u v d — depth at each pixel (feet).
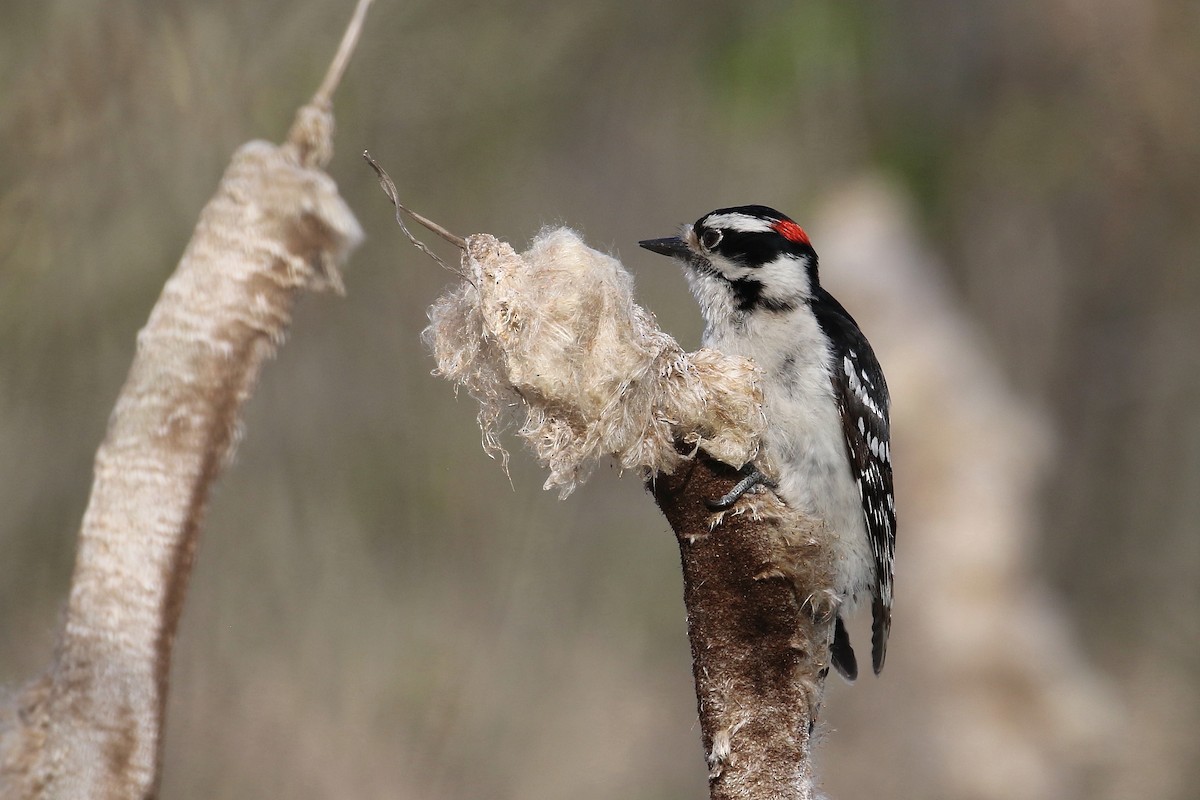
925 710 45.29
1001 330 60.85
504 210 49.62
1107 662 54.95
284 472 44.80
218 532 42.55
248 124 37.40
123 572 12.11
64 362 36.86
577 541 51.96
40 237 34.63
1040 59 57.67
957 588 45.55
